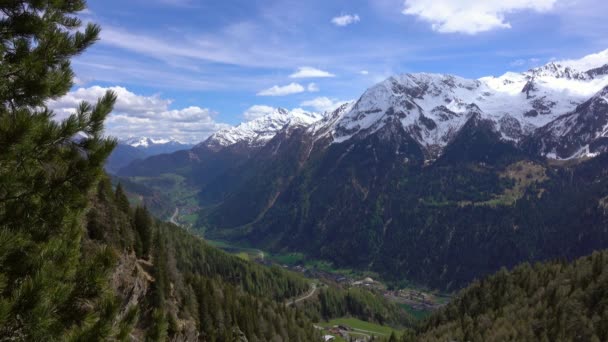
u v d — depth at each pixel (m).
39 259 13.99
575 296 131.25
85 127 15.39
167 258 81.88
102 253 15.95
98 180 16.55
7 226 13.78
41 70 15.91
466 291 182.88
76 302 14.59
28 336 12.68
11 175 13.97
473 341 132.25
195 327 80.31
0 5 15.67
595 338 107.50
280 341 125.81
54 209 15.65
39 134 14.16
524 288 161.12
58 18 16.89
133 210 78.44
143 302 62.91
